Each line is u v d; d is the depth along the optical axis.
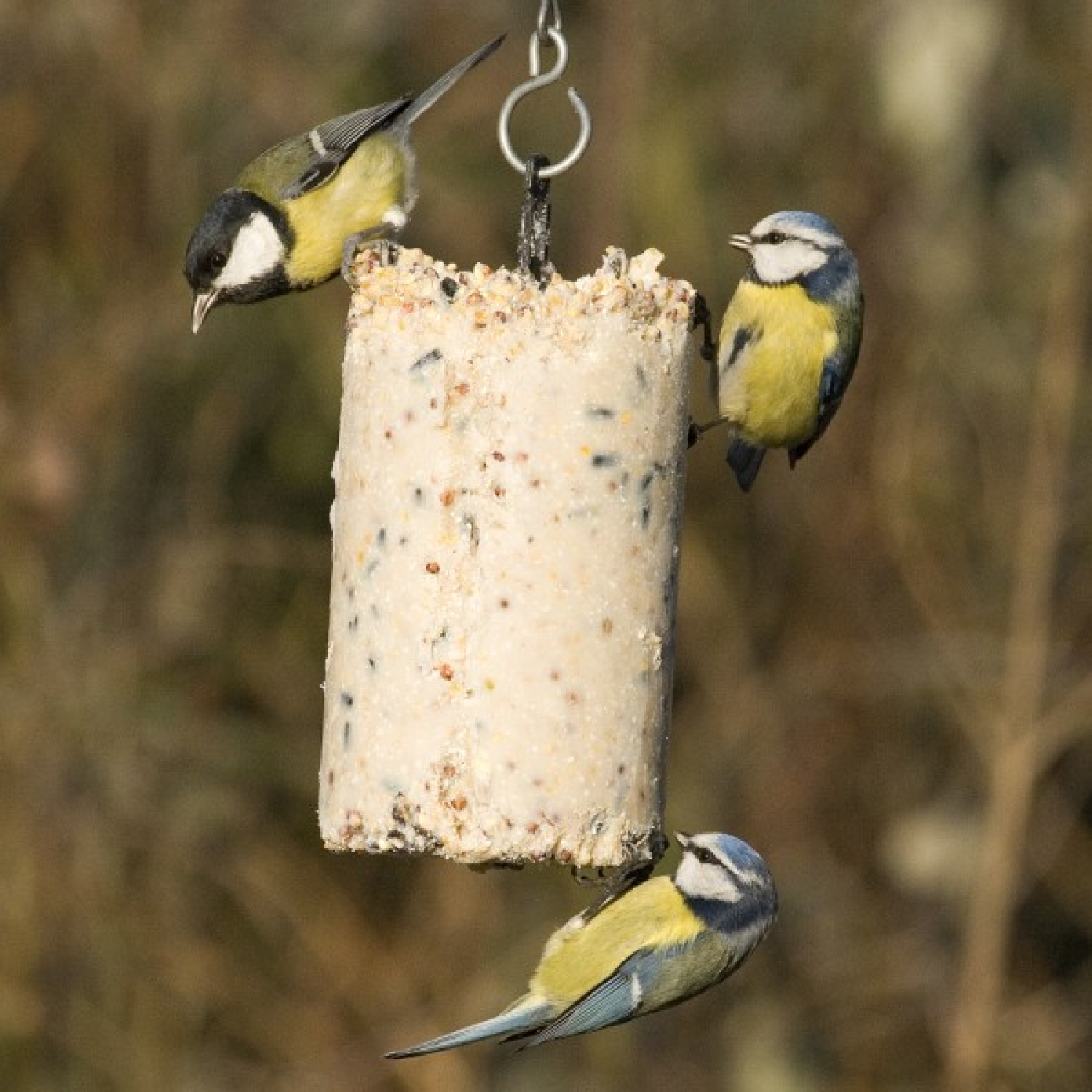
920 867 13.70
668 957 7.64
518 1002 7.84
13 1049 12.69
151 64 13.47
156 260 13.45
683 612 14.42
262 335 13.55
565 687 6.41
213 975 13.22
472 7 14.59
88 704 13.07
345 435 6.70
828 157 14.28
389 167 8.05
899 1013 13.78
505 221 14.08
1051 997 14.14
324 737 6.71
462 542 6.42
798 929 14.01
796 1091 13.53
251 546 13.51
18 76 13.36
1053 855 14.20
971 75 13.60
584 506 6.43
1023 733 13.48
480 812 6.38
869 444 14.16
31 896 12.87
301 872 13.58
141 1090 12.84
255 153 13.62
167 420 13.49
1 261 13.31
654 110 14.32
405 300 6.52
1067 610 13.89
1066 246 13.70
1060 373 13.62
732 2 14.59
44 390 13.22
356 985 13.51
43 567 13.12
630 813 6.50
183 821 13.27
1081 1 14.16
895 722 14.30
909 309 14.12
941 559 14.02
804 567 14.40
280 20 14.01
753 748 14.30
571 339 6.45
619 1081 13.52
